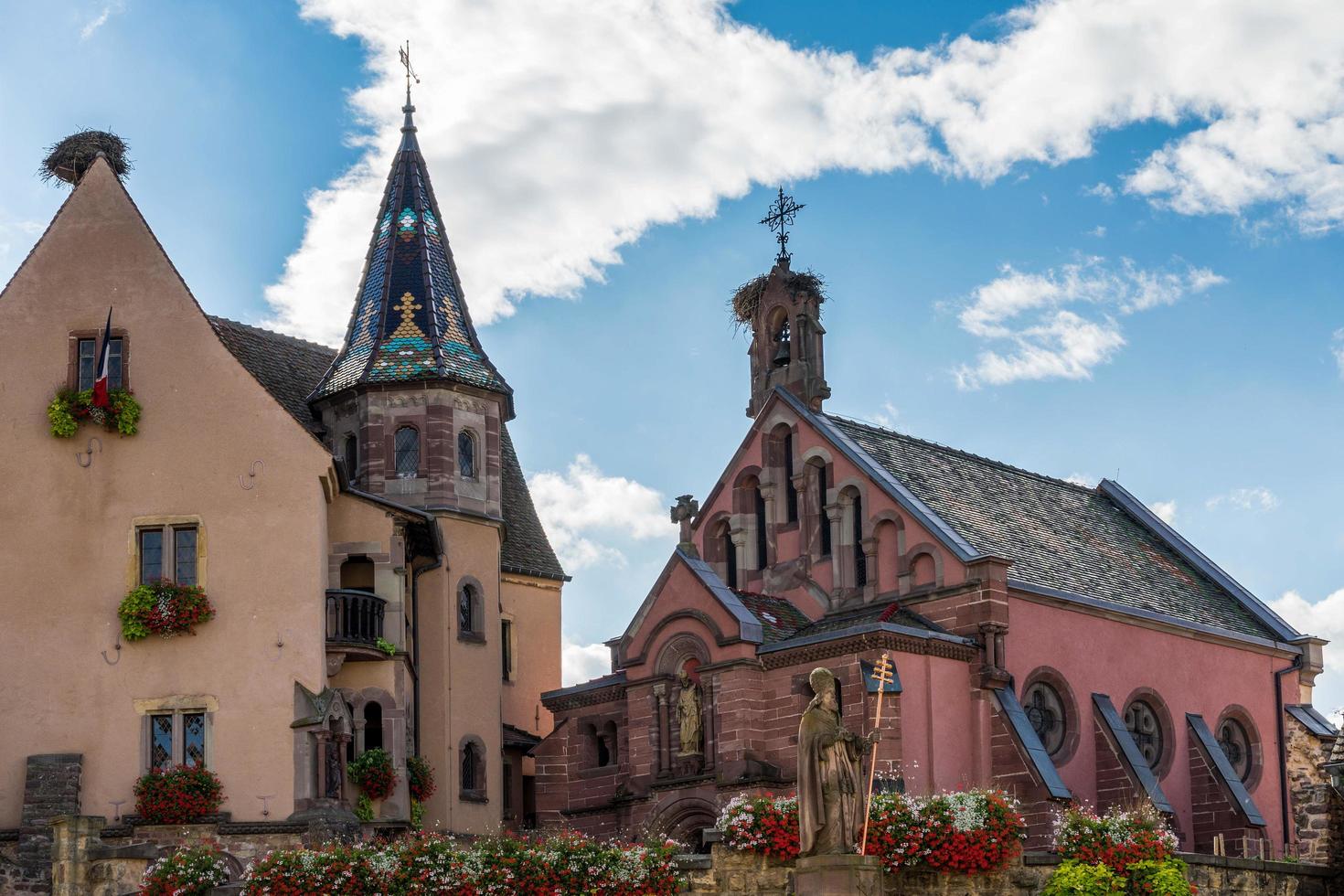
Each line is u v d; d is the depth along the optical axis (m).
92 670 43.59
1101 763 49.56
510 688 57.00
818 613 51.16
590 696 51.09
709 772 46.75
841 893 33.03
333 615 44.56
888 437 54.22
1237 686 55.62
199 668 43.34
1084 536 56.56
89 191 45.94
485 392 51.09
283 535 43.91
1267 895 43.47
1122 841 38.28
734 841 36.44
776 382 54.47
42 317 45.34
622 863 36.41
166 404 44.78
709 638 47.59
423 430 49.91
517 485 60.59
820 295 54.56
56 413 44.41
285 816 42.31
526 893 35.66
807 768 34.03
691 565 48.69
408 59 54.34
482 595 50.53
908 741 45.00
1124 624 52.03
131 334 45.16
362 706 45.44
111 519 44.34
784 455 53.41
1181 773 52.66
